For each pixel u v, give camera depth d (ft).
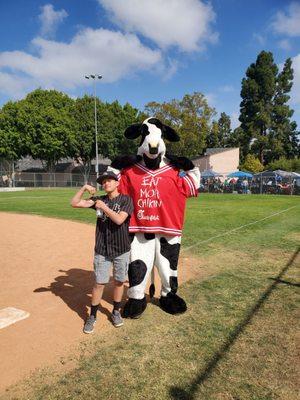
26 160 206.59
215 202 77.77
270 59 188.24
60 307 16.46
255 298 17.71
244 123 195.42
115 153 167.63
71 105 166.71
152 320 15.23
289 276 21.31
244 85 190.29
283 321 15.02
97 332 14.07
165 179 15.55
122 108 173.88
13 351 12.56
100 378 11.12
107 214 13.53
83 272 22.12
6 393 10.40
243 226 40.63
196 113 149.07
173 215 15.70
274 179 123.03
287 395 10.32
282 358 12.20
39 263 24.16
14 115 147.23
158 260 15.97
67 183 163.12
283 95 190.80
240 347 12.92
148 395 10.34
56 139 150.20
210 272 22.33
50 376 11.21
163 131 16.39
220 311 16.14
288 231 37.35
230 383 10.87
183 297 17.92
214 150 177.27
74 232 35.99
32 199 81.66
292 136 197.77
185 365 11.82
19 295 17.95
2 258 25.45
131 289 15.52
